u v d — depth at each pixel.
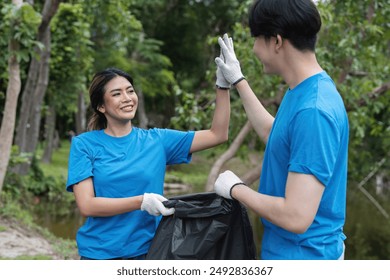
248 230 2.69
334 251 2.36
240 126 8.56
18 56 8.00
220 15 23.09
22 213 10.17
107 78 2.92
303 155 2.13
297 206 2.11
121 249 2.85
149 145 2.97
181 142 3.09
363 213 14.70
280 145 2.28
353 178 9.96
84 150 2.89
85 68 15.38
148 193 2.73
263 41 2.34
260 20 2.29
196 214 2.62
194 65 25.06
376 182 18.06
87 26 13.50
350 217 14.14
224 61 3.02
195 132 3.13
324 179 2.12
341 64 7.89
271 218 2.20
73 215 13.23
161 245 2.65
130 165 2.88
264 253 2.46
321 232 2.31
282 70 2.35
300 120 2.17
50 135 21.00
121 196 2.85
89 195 2.80
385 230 12.64
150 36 24.31
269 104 7.93
